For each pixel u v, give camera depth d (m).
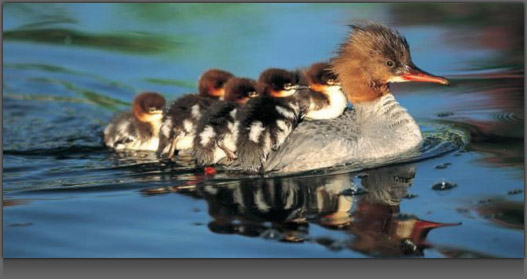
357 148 12.23
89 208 10.39
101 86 17.02
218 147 12.33
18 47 18.94
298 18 19.58
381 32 13.05
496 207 9.96
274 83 12.57
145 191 11.08
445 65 16.94
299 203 10.39
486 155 12.12
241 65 16.78
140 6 21.02
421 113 14.70
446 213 9.84
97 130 15.17
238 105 12.83
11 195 11.03
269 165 12.02
